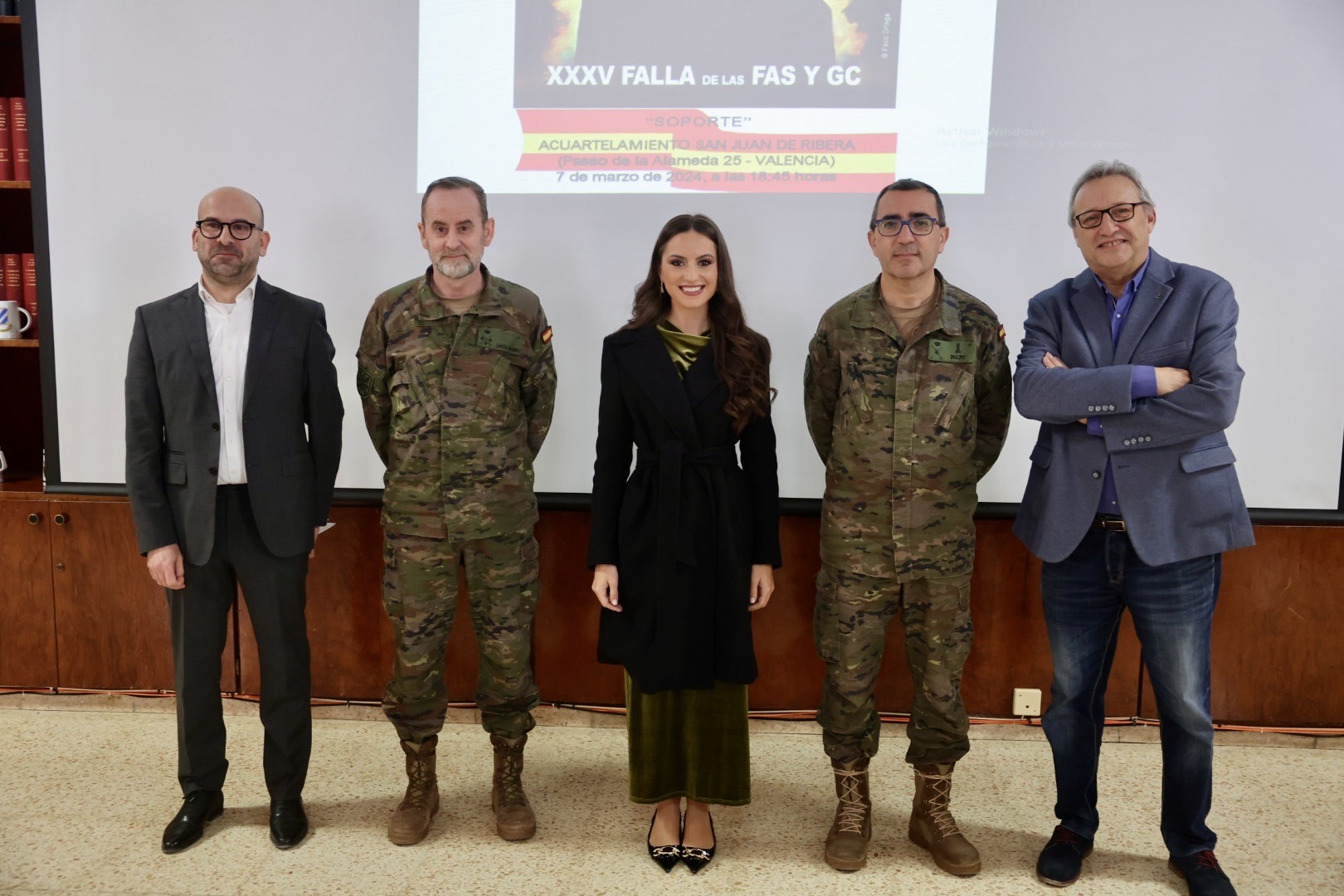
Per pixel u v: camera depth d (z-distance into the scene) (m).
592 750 2.58
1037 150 2.50
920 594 1.99
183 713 2.06
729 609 1.89
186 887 1.87
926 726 2.02
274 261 2.63
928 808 2.04
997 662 2.63
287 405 2.01
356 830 2.12
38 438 3.09
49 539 2.71
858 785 2.04
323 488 2.09
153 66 2.58
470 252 1.97
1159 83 2.46
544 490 2.67
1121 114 2.47
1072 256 2.52
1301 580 2.57
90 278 2.66
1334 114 2.45
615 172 2.57
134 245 2.64
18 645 2.75
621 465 1.98
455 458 2.03
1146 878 1.96
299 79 2.57
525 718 2.17
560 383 2.63
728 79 2.53
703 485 1.90
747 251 2.57
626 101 2.55
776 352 2.60
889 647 2.64
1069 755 1.99
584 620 2.69
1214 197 2.48
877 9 2.48
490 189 2.59
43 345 2.68
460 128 2.57
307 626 2.69
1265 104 2.45
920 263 1.86
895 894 1.90
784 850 2.07
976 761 2.52
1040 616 2.61
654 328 1.94
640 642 1.89
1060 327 1.97
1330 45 2.42
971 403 1.96
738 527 1.92
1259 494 2.57
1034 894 1.91
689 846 2.00
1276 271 2.50
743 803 1.96
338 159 2.59
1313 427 2.54
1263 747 2.62
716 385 1.91
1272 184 2.47
